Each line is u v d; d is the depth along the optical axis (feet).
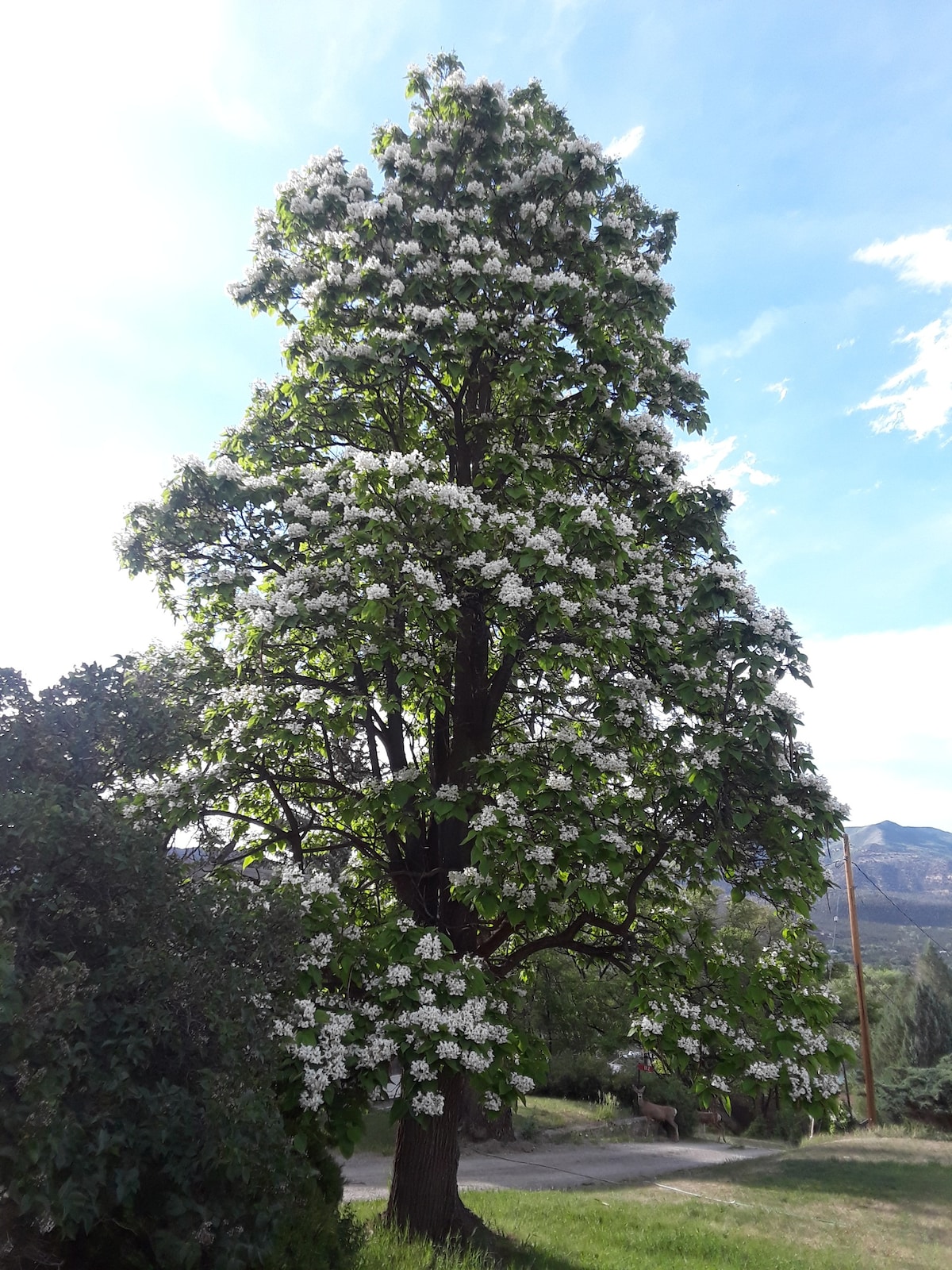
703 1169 71.26
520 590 25.81
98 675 17.21
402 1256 24.32
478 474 33.12
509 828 24.56
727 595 27.02
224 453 33.32
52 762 15.52
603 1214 46.39
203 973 15.46
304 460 33.24
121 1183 13.03
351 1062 20.68
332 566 28.12
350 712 29.89
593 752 26.55
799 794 27.25
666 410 35.94
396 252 32.30
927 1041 111.04
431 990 22.31
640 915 29.68
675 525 32.01
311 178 34.83
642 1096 114.83
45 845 14.06
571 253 33.73
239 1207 15.11
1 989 11.54
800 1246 41.68
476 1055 21.49
